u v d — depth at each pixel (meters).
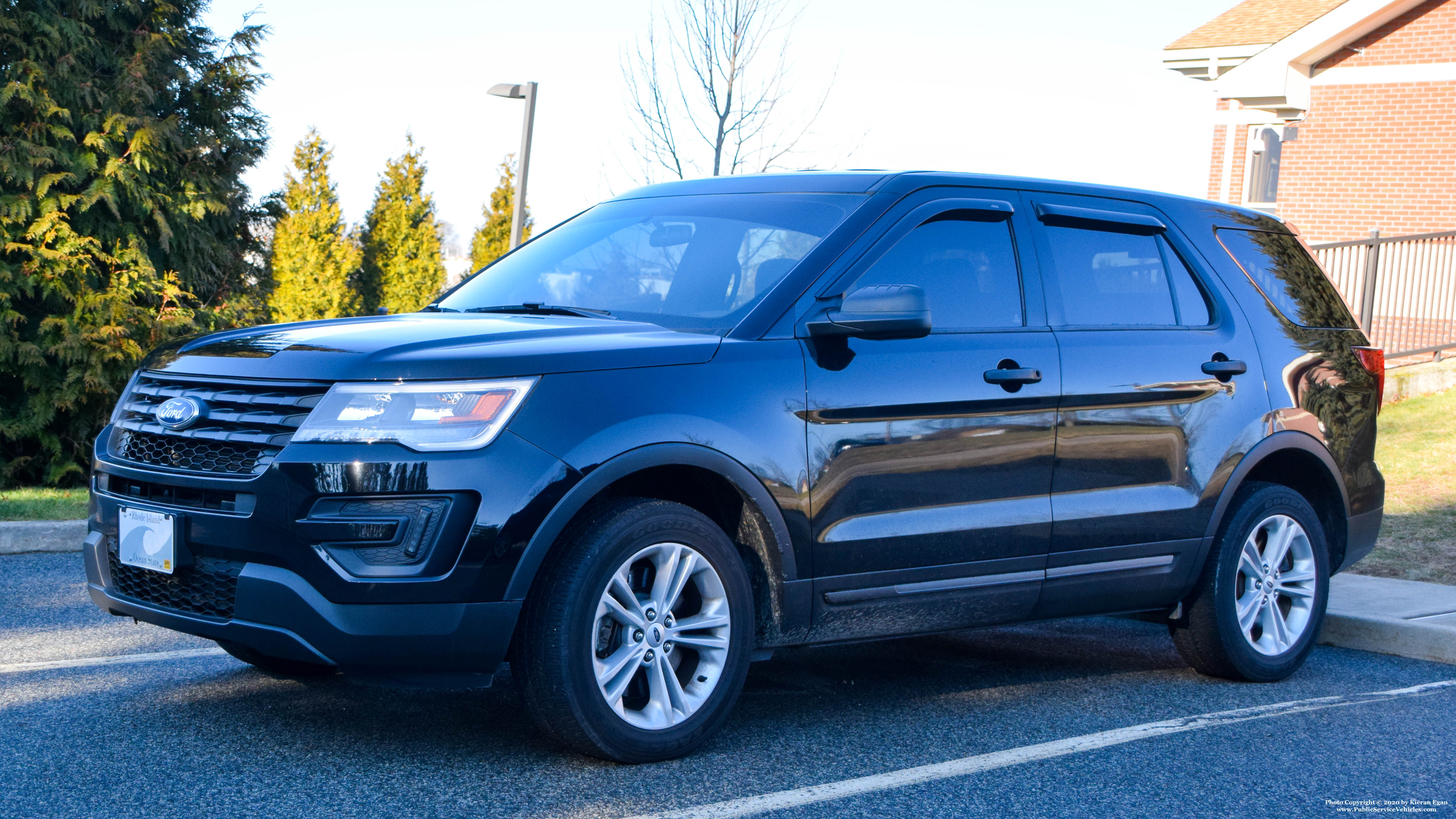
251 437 3.63
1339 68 19.58
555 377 3.70
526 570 3.58
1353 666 5.73
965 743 4.26
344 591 3.49
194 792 3.52
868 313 4.02
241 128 12.24
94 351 10.62
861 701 4.82
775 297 4.18
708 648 3.97
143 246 11.02
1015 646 5.98
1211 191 21.31
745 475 3.93
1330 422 5.55
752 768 3.91
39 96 10.45
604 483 3.67
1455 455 10.29
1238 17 20.34
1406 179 19.14
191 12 11.91
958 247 4.60
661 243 4.69
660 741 3.86
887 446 4.23
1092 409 4.71
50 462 11.09
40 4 10.73
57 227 10.47
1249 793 3.82
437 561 3.52
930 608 4.41
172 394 3.91
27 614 5.84
